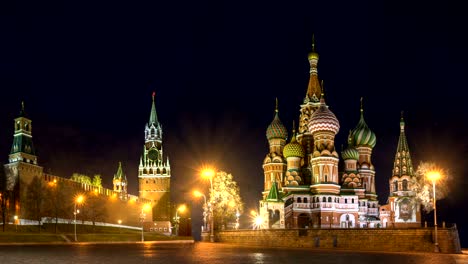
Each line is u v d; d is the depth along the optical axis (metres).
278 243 95.50
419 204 156.75
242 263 45.12
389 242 81.62
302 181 158.00
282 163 166.00
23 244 97.81
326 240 88.75
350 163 160.25
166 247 83.88
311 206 147.88
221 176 141.75
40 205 144.38
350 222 147.00
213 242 109.06
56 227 141.25
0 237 101.00
